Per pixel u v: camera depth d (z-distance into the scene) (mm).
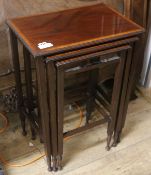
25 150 1525
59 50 1029
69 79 1789
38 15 1266
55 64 1044
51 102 1140
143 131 1671
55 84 1102
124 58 1190
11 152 1512
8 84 1665
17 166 1441
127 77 1272
